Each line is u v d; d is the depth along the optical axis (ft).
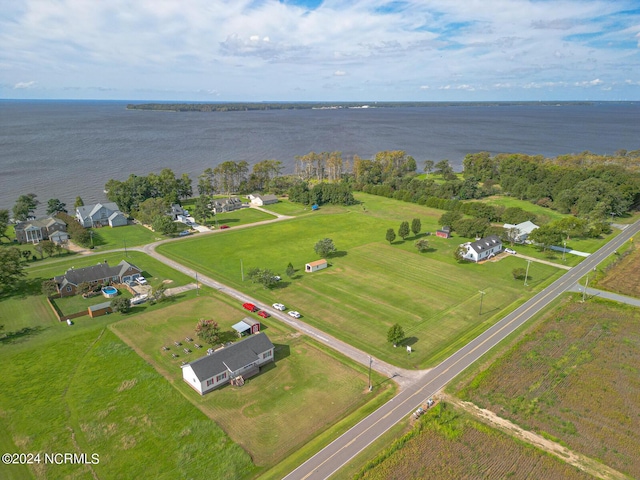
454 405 173.47
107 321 239.71
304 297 272.10
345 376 192.75
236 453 147.95
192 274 308.19
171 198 499.10
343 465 143.54
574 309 257.14
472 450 150.00
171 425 161.07
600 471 142.31
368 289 284.82
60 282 274.36
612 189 471.62
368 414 168.35
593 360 204.85
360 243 384.06
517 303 265.95
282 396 178.91
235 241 386.73
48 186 603.26
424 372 196.13
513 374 193.36
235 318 244.01
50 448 149.89
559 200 489.26
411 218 476.54
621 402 175.94
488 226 385.29
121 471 140.56
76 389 181.27
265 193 600.80
